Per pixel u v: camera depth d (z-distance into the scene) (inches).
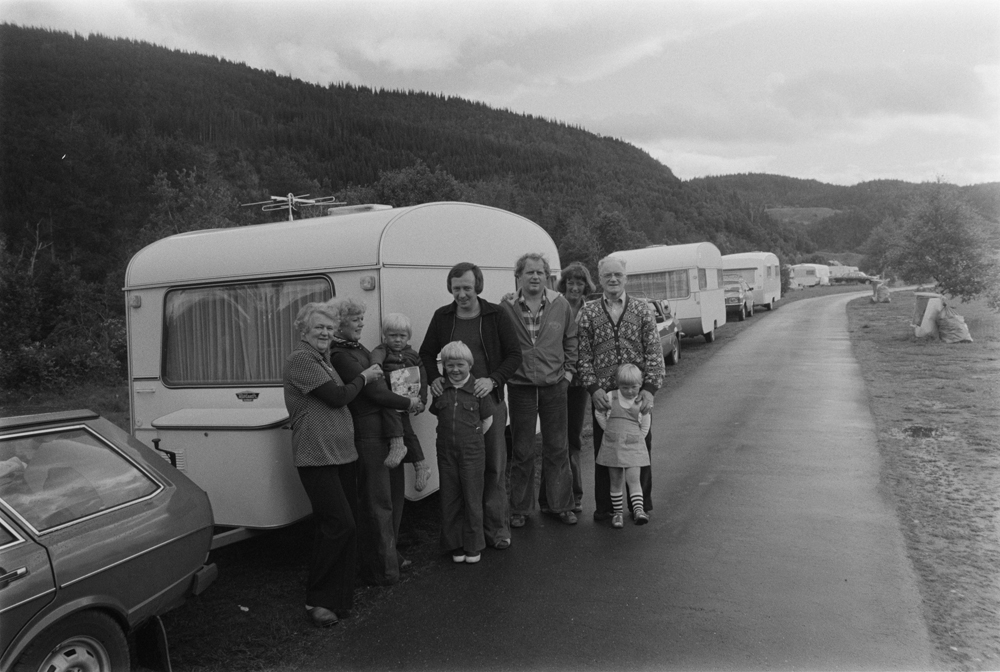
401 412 175.0
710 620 148.6
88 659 114.4
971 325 709.9
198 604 165.3
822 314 1032.2
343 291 193.3
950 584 161.0
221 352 211.8
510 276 262.7
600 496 210.2
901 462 258.2
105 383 556.4
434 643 144.3
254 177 1907.0
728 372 507.5
